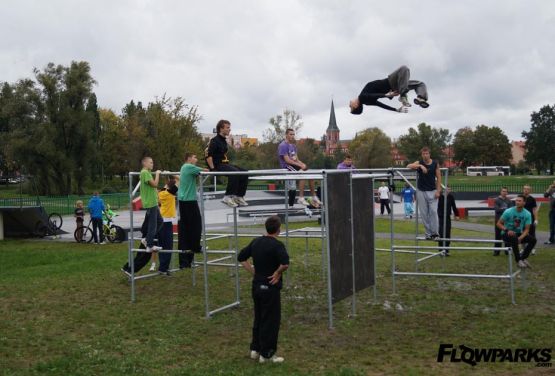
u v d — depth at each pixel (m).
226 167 8.73
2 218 21.55
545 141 101.56
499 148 107.69
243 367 6.17
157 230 11.27
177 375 5.89
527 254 11.13
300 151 64.19
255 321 6.59
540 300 9.36
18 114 56.25
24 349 6.96
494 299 9.48
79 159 57.22
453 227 22.64
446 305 9.12
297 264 13.66
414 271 12.31
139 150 52.53
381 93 7.27
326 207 7.64
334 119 128.75
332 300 7.79
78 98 55.38
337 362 6.33
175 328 7.90
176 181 11.91
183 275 12.33
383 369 6.06
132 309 9.12
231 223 24.72
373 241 9.31
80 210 20.02
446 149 115.50
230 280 11.71
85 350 6.85
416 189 10.74
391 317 8.40
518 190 45.56
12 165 60.09
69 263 14.43
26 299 9.91
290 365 6.20
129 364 6.29
